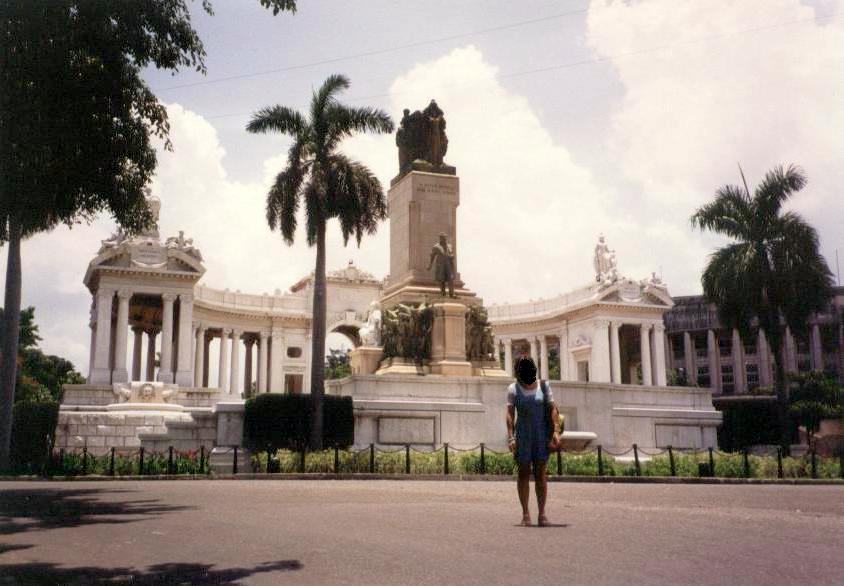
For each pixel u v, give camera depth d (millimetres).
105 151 18047
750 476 29812
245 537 11203
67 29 16406
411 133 45969
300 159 37281
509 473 29516
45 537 11336
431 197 44406
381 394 37656
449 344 40375
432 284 43469
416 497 18656
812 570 8547
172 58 18438
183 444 34406
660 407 44656
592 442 41656
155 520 13453
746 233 43938
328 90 37406
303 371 97625
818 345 129750
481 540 10680
